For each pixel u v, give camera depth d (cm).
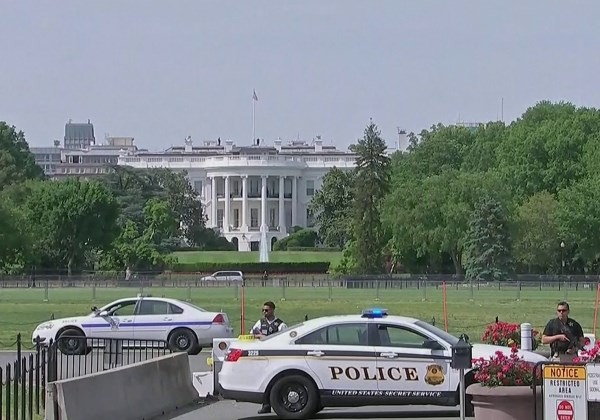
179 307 8156
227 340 5544
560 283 19962
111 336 8044
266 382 4750
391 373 4691
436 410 5131
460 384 4034
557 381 3653
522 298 16088
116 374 4541
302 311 12756
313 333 4778
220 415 4944
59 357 7344
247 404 5381
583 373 3625
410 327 4759
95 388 4294
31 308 13525
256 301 14925
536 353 5169
